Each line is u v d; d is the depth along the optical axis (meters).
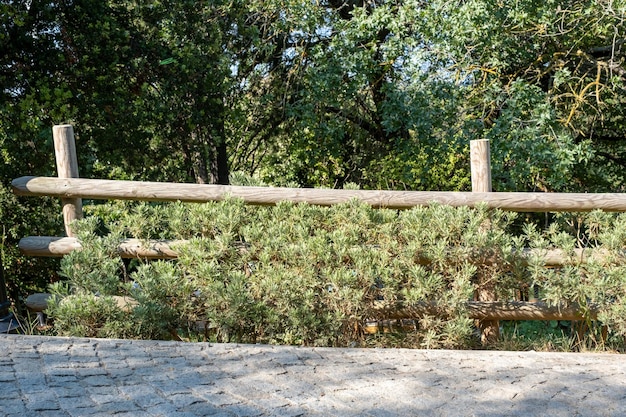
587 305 4.93
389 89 11.63
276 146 14.33
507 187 11.23
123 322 4.60
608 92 11.54
